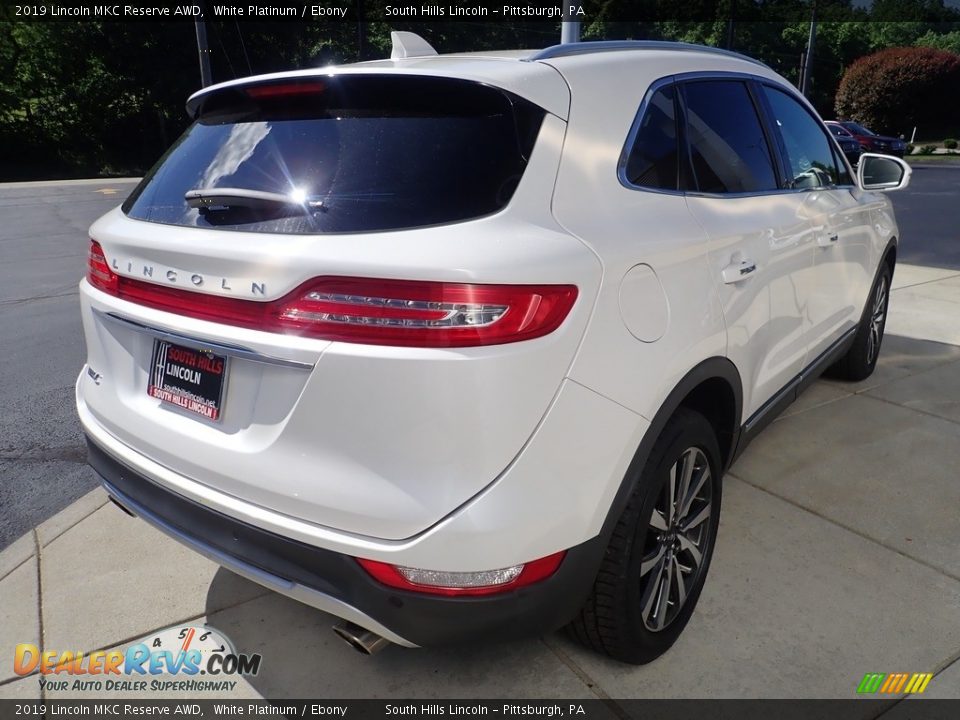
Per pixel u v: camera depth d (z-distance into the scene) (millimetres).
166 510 2035
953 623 2393
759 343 2611
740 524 2967
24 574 2766
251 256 1691
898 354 5027
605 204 1936
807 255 2977
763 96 2975
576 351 1703
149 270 1934
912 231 10875
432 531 1638
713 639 2342
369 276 1583
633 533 1977
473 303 1569
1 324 6488
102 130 34000
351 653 2332
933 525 2947
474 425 1596
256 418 1795
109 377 2225
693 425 2172
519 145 1819
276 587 1820
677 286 2037
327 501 1692
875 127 42156
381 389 1595
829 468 3424
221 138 2146
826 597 2525
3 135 32281
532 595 1757
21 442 4000
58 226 13703
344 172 1812
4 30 32719
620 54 2279
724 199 2451
